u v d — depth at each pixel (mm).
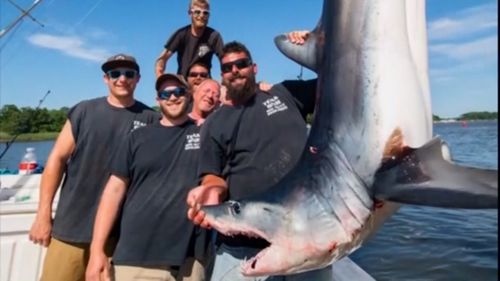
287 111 2734
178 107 2965
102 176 3332
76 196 3311
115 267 2896
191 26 4797
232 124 2729
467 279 5660
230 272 2662
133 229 2877
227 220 2203
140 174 2955
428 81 2203
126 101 3430
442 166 1745
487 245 6957
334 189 2082
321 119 2246
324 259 2092
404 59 2115
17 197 4543
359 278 3285
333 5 2312
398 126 2031
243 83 2734
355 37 2191
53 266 3295
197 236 2967
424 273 5844
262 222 2152
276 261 2102
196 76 4430
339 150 2119
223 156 2754
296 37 2568
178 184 2922
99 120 3348
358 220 2021
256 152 2656
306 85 2852
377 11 2154
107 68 3367
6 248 3840
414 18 2197
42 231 3324
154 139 2975
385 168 1941
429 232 7859
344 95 2174
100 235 2930
